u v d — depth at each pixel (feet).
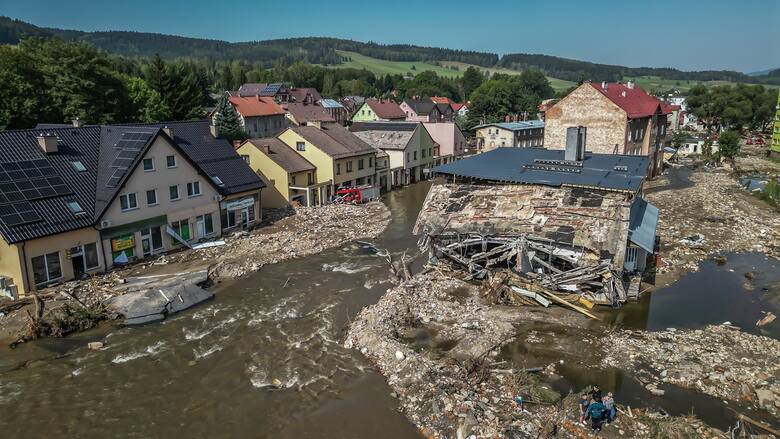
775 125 348.59
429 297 107.14
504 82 606.55
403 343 88.79
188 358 84.64
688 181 246.27
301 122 385.09
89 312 96.53
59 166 117.91
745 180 252.21
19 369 81.25
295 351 86.63
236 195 151.43
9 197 103.81
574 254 105.40
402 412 70.33
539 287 104.47
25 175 110.01
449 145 287.48
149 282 110.42
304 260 132.46
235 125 272.10
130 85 264.31
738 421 67.21
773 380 76.33
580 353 85.56
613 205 111.96
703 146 341.62
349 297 108.99
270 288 113.70
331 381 77.92
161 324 96.53
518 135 323.78
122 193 118.83
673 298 108.27
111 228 117.19
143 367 82.02
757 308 103.60
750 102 443.32
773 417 68.69
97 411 71.31
